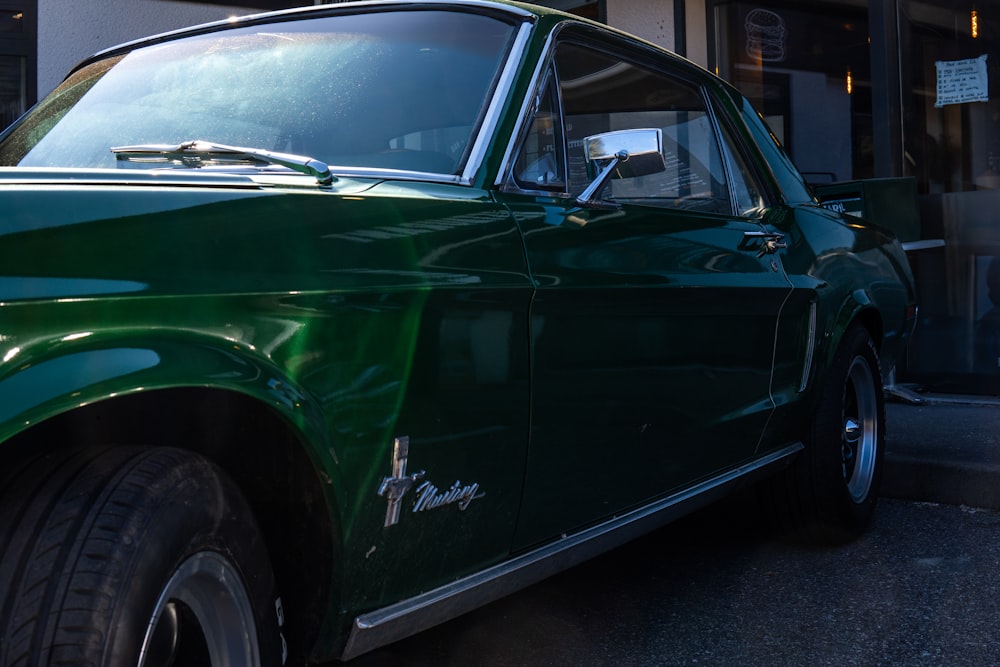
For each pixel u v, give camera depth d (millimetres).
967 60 6492
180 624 1718
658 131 2598
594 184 2658
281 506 1992
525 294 2295
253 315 1725
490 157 2461
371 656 3047
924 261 6703
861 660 3012
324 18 2939
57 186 1613
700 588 3672
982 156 6492
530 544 2465
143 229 1626
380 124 2539
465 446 2154
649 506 2904
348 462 1869
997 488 4559
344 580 1930
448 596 2215
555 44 2781
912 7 6621
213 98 2715
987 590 3555
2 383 1396
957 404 6305
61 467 1607
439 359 2076
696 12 7867
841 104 7391
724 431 3193
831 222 4129
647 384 2756
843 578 3740
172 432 1938
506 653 3084
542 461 2400
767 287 3369
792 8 7543
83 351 1482
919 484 4754
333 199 1973
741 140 3773
